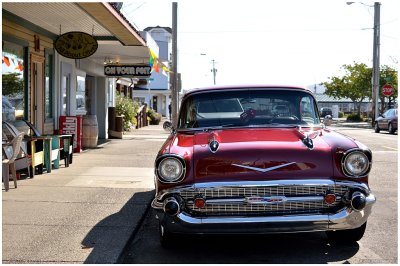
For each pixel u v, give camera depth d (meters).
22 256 5.12
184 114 6.62
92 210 7.01
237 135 5.60
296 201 4.82
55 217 6.61
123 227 6.17
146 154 13.66
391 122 24.19
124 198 7.79
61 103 14.54
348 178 4.92
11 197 7.75
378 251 5.39
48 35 13.14
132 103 27.36
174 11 18.16
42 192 8.15
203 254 5.38
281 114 6.30
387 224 6.46
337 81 47.81
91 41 11.67
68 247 5.41
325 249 5.49
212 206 4.85
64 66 14.73
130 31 11.62
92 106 19.56
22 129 11.29
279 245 5.66
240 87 6.52
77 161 12.01
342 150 4.97
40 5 9.70
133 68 17.62
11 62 10.85
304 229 4.84
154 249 5.57
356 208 4.83
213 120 6.29
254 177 4.84
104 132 19.58
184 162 4.93
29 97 11.93
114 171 10.46
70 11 10.31
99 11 9.32
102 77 19.61
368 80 44.22
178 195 4.90
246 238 5.94
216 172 4.89
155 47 17.42
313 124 6.25
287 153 4.93
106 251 5.30
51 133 13.61
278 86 6.53
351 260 5.12
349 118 45.50
